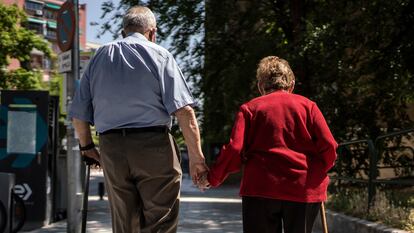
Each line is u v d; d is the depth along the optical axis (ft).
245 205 15.21
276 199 14.75
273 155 14.98
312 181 14.94
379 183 34.96
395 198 34.99
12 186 34.14
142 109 15.17
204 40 70.74
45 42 120.47
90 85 15.80
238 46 70.95
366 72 57.21
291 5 64.54
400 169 52.49
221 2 69.41
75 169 36.27
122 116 15.19
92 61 15.89
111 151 15.21
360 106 58.44
